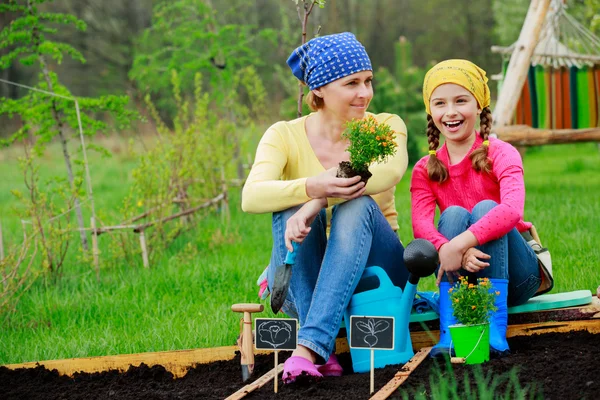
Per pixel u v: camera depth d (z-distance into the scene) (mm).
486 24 33438
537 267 3568
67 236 6449
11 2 7551
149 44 20781
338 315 3303
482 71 3619
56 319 5293
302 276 3451
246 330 3451
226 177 8992
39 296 5852
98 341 4562
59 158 19406
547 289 3699
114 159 18203
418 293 3805
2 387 3584
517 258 3486
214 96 10469
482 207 3420
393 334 3088
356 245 3322
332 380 3305
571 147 16281
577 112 9641
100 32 31672
